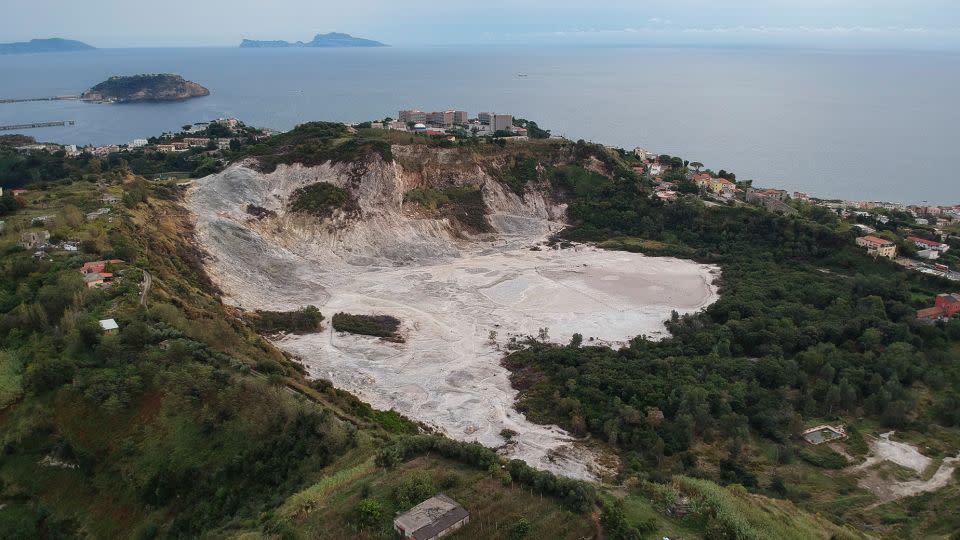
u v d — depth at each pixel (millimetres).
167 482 46750
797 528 45406
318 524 38531
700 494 46250
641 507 43188
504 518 38750
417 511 38281
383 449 47344
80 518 46250
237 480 47125
